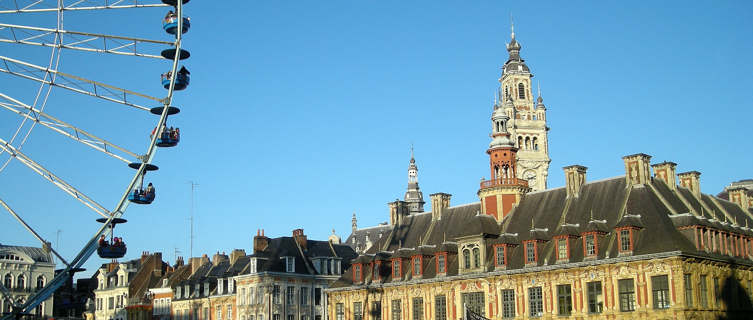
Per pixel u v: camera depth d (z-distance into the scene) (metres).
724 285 74.75
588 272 76.25
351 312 98.94
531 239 81.56
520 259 83.00
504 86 162.75
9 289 131.75
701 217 75.12
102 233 54.00
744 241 79.81
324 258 116.44
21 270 134.25
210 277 123.75
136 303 138.25
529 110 158.88
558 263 78.44
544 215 86.56
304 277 113.25
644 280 72.00
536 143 157.88
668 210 76.94
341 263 121.69
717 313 72.50
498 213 91.19
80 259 53.94
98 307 147.38
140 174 53.50
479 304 85.12
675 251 69.62
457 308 87.00
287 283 111.31
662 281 71.00
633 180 80.56
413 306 92.00
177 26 52.66
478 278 85.31
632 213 76.94
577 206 84.38
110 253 56.22
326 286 115.56
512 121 155.00
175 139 56.31
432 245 96.56
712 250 74.31
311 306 113.31
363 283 98.25
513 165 93.75
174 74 52.78
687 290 70.44
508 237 84.75
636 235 74.31
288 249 115.06
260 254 113.38
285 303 110.25
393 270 95.56
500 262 84.12
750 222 86.81
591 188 85.00
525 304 80.75
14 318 53.22
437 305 89.31
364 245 154.00
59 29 50.38
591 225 77.06
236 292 116.12
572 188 86.19
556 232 82.00
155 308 134.88
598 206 81.94
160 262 142.88
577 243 79.19
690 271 70.88
